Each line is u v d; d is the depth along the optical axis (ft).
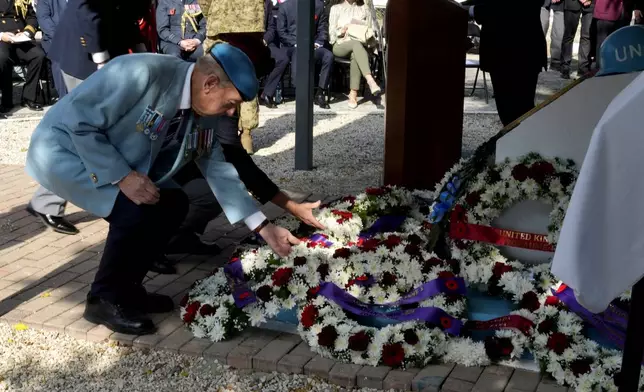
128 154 11.53
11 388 11.38
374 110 34.22
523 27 20.39
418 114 18.19
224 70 11.01
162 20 33.19
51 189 11.78
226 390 11.20
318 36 34.76
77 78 17.28
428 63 18.06
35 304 13.82
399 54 17.67
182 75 11.24
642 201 6.76
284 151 26.53
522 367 11.33
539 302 11.74
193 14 33.24
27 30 33.30
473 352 11.39
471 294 12.72
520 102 20.88
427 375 11.14
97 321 12.92
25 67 35.94
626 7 32.53
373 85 34.35
